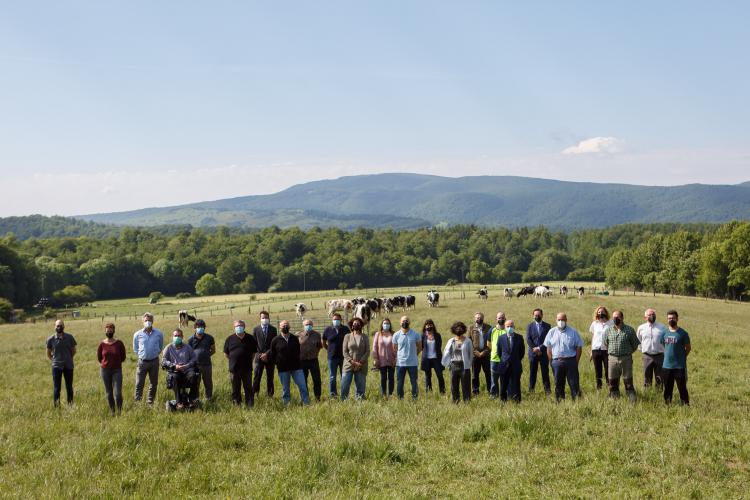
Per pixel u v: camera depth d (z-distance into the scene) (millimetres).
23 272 105875
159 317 68562
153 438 11500
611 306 52250
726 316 50906
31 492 8789
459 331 15078
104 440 11141
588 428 11680
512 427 11602
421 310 52219
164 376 20688
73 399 16266
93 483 9273
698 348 25297
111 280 140750
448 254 178250
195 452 10938
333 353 16344
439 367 16766
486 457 10305
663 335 14406
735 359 22516
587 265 180875
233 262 154750
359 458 10305
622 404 13398
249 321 49000
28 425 13023
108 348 15031
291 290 156750
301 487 9070
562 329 14930
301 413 13500
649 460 9953
